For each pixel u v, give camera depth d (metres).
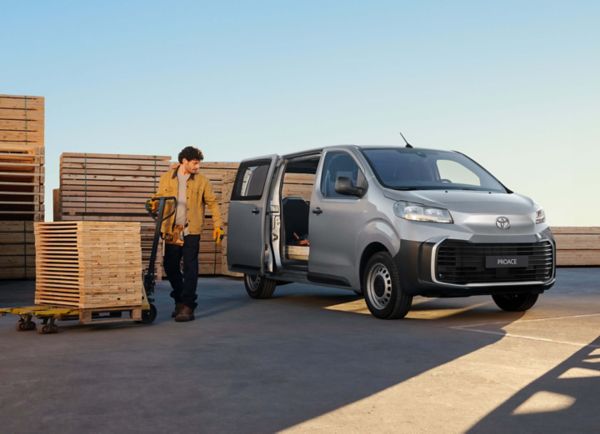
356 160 8.48
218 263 14.79
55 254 7.48
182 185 7.93
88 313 7.14
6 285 12.91
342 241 8.31
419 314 8.33
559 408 4.09
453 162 8.86
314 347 6.07
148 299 7.68
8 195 15.02
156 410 4.09
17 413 4.04
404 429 3.71
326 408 4.12
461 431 3.68
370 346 6.09
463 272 7.42
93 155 13.70
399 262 7.53
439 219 7.44
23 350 6.01
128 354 5.79
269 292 10.20
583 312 8.42
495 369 5.12
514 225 7.62
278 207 9.65
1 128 13.52
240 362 5.43
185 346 6.16
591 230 18.83
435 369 5.14
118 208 13.79
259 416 3.96
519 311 8.54
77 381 4.80
